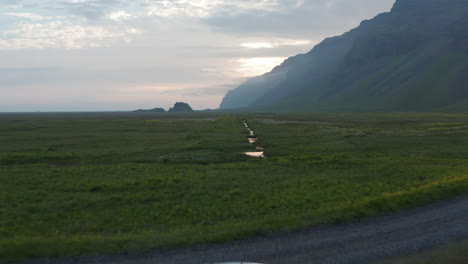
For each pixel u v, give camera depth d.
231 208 17.81
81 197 20.05
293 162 34.31
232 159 38.88
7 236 13.65
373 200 16.98
